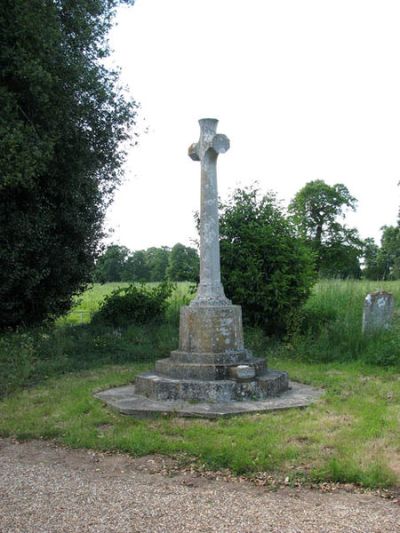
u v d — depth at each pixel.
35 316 15.45
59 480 5.37
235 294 13.52
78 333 14.07
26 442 6.78
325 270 49.47
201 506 4.68
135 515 4.50
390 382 9.59
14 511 4.61
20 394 9.10
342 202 54.50
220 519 4.42
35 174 12.36
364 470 5.30
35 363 11.16
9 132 11.58
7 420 7.59
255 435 6.46
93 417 7.50
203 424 7.01
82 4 13.99
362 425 6.78
